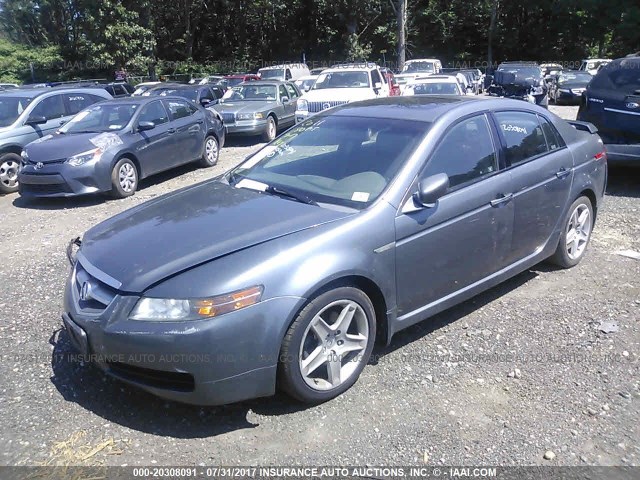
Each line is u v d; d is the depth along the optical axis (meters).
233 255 3.14
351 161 4.03
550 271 5.27
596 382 3.53
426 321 4.37
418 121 4.12
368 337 3.53
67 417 3.28
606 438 3.04
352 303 3.40
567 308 4.52
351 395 3.46
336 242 3.31
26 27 39.53
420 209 3.69
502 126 4.45
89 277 3.33
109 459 2.93
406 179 3.72
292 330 3.14
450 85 15.53
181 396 3.04
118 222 3.88
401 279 3.66
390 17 44.53
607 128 7.89
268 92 16.52
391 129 4.15
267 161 4.48
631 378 3.57
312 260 3.19
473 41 48.31
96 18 34.03
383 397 3.43
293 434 3.11
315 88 15.31
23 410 3.35
